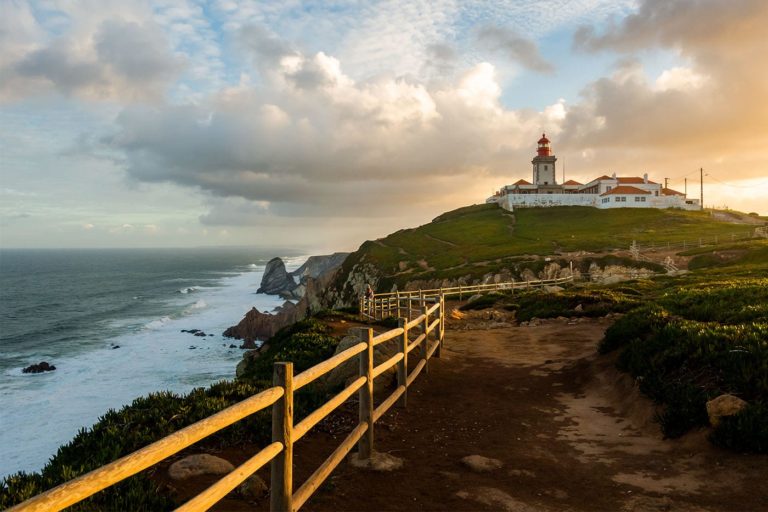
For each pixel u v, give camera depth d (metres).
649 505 5.84
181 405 9.32
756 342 9.44
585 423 9.34
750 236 77.56
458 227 125.50
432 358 14.79
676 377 9.51
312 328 20.12
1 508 5.75
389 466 6.92
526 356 15.68
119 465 2.93
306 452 7.56
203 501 3.50
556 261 67.88
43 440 26.62
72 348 53.41
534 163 150.12
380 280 86.25
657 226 101.56
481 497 6.10
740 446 6.83
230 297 121.75
